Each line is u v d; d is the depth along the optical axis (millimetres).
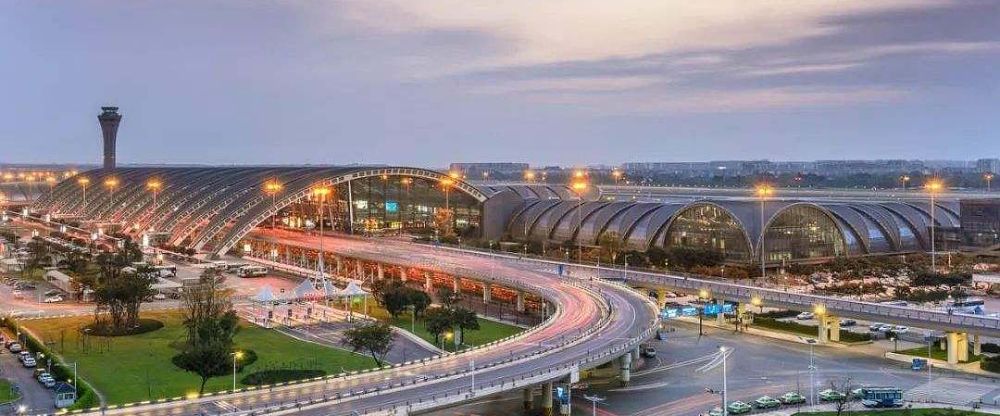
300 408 88875
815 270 196875
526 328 154500
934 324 129125
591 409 106312
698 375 122625
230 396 94938
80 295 181250
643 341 125000
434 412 106062
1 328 150625
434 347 136875
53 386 112625
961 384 115375
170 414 87875
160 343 138250
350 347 136125
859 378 119250
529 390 107750
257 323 156375
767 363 129125
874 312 137625
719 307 152000
